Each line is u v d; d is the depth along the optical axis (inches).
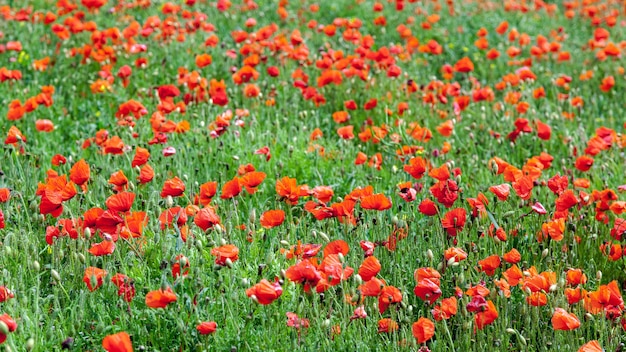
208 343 161.3
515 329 174.7
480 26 502.0
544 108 333.4
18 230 195.8
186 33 402.9
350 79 344.2
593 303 159.2
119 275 164.7
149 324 165.9
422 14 510.3
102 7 469.4
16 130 226.2
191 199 218.5
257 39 357.1
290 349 159.2
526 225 213.9
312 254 165.6
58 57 371.9
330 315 161.5
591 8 473.4
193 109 299.4
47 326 159.5
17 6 462.3
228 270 175.3
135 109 260.1
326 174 257.0
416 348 157.8
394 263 189.2
